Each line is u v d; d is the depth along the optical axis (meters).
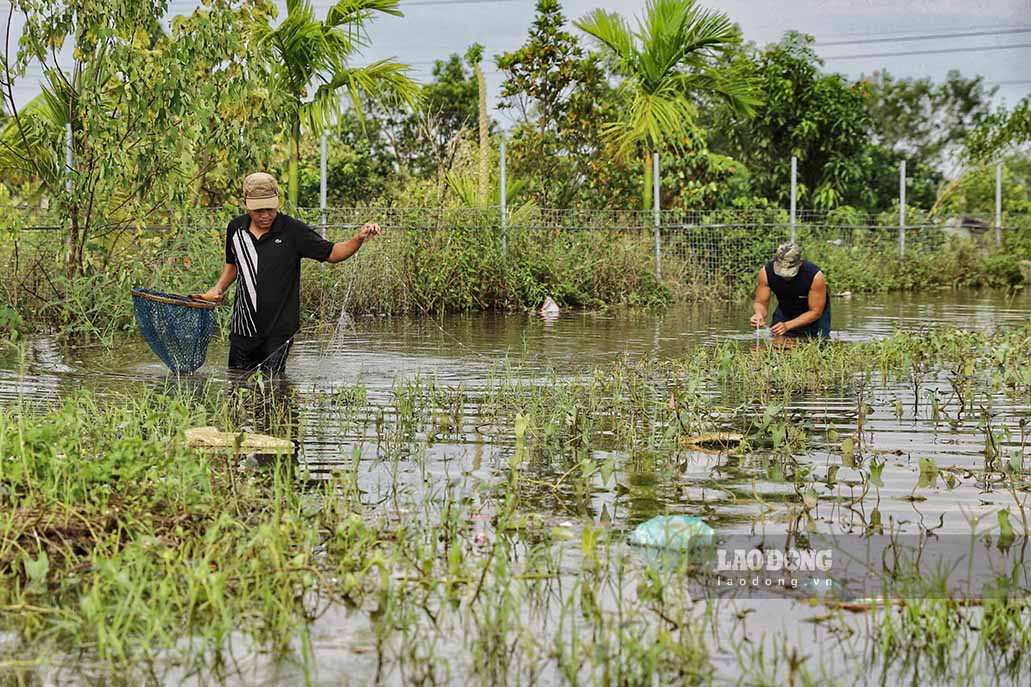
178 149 11.39
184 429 5.20
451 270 15.30
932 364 9.34
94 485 4.45
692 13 17.53
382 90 17.42
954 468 5.50
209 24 11.50
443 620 3.52
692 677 3.13
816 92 23.55
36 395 7.44
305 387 7.95
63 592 3.72
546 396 7.50
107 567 3.53
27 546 4.05
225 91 11.70
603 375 8.24
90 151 11.43
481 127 18.33
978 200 29.66
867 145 25.06
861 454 5.84
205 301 8.55
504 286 15.74
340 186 22.81
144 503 4.35
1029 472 5.45
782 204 23.83
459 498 4.87
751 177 24.16
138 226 11.64
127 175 11.44
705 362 9.14
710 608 3.59
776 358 9.02
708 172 21.14
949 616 3.58
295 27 15.70
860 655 3.30
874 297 18.62
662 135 18.62
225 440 5.73
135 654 3.26
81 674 3.13
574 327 13.01
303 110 16.42
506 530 4.40
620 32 17.70
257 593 3.65
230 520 4.08
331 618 3.53
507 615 3.43
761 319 10.44
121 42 11.03
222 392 7.62
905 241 21.34
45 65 11.31
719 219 18.67
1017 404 7.39
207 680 3.10
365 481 5.16
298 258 8.75
